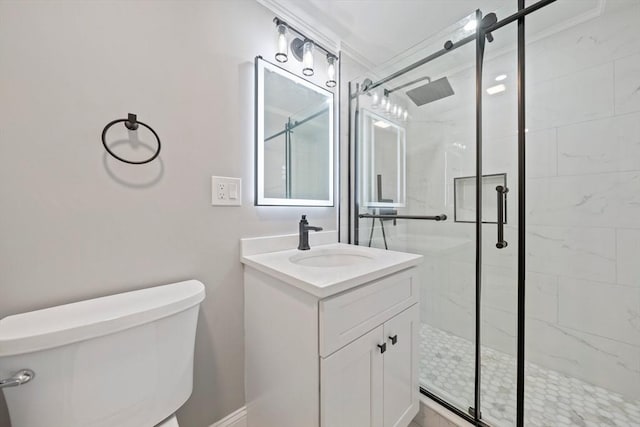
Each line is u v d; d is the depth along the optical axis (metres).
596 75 1.27
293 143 1.28
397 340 0.97
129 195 0.82
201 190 0.97
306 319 0.75
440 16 1.33
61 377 0.56
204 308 0.99
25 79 0.66
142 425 0.68
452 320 1.56
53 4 0.69
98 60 0.76
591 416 1.12
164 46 0.88
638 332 1.20
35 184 0.67
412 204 1.75
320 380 0.71
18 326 0.58
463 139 1.51
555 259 1.40
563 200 1.37
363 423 0.83
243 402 1.10
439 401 1.15
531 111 1.45
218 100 1.01
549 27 1.36
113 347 0.63
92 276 0.76
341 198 1.57
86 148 0.74
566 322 1.38
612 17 1.22
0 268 0.63
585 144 1.31
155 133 0.86
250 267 1.04
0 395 0.63
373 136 1.65
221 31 1.02
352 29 1.42
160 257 0.88
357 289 0.80
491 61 1.48
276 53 1.20
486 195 1.51
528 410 1.15
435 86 1.55
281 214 1.24
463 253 1.52
